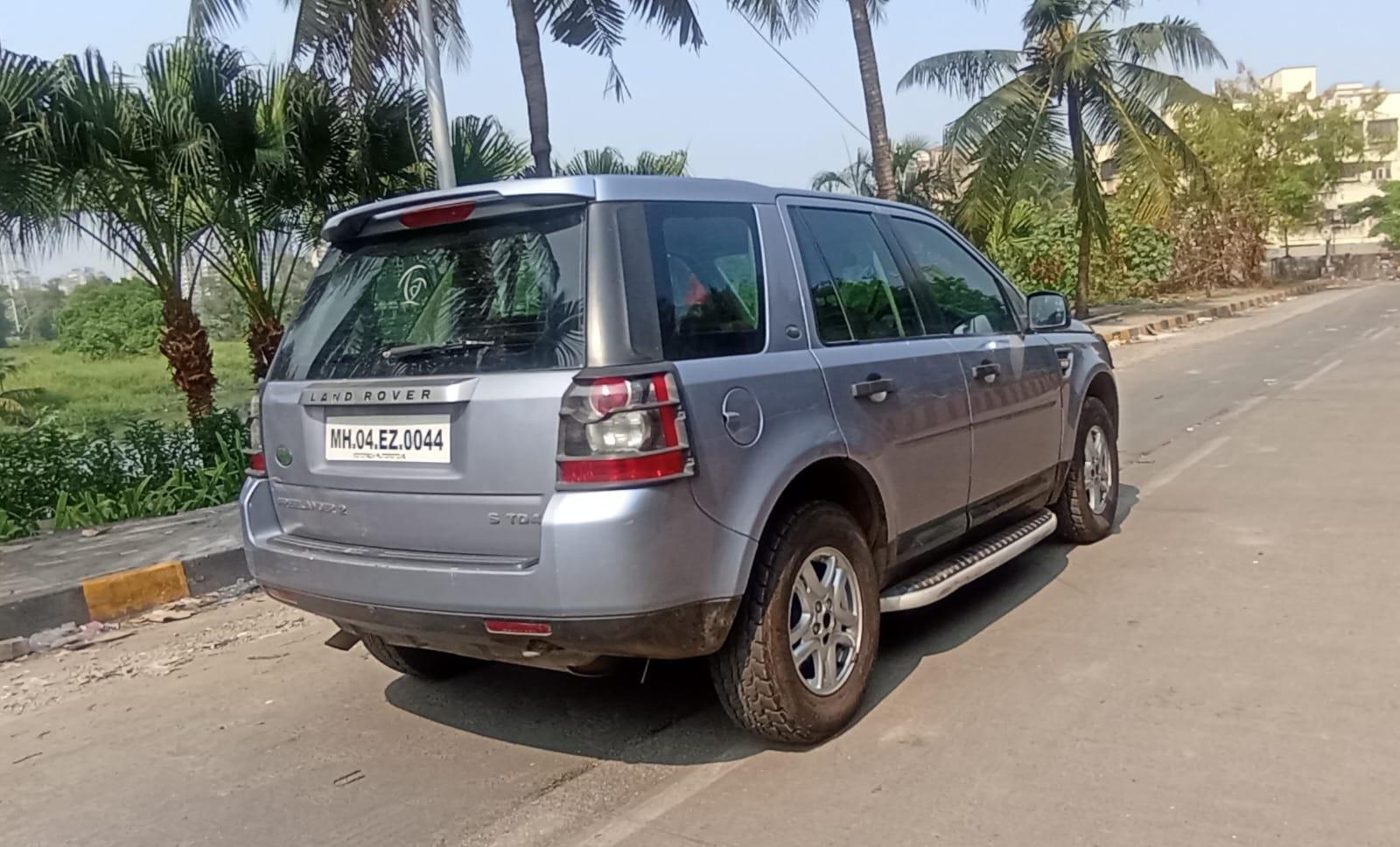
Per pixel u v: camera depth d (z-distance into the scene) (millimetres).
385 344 3561
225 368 19156
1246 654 4234
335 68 11859
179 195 8883
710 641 3277
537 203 3328
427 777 3699
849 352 3943
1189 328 22828
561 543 3051
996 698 3990
